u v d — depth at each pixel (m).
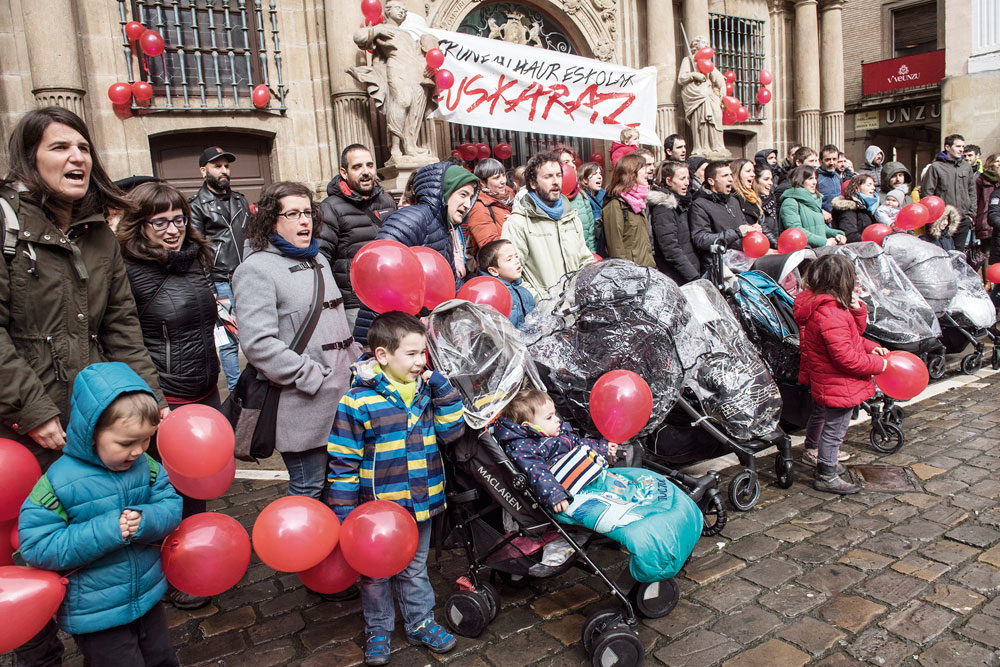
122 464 2.14
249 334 2.94
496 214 5.16
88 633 2.16
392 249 2.81
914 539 3.44
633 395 2.88
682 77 10.63
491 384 2.76
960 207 8.46
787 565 3.27
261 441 3.02
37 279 2.44
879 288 5.07
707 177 5.71
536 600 3.12
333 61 7.89
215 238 5.67
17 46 6.64
